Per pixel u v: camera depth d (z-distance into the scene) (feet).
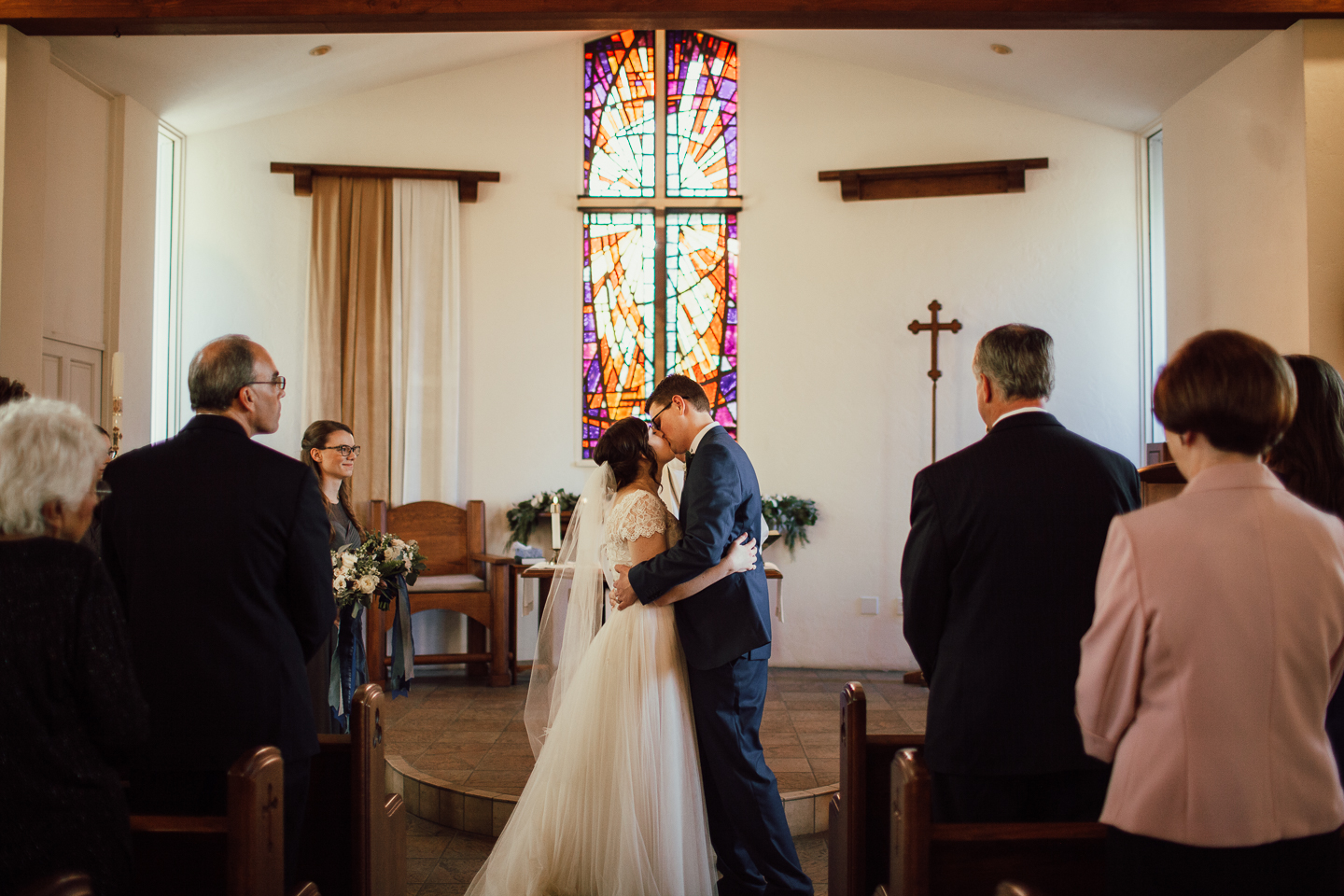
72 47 15.52
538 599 20.15
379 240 20.31
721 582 8.57
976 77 19.69
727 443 8.81
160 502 6.18
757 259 21.03
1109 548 4.29
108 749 4.73
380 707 7.02
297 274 20.44
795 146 21.08
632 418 9.24
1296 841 3.93
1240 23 13.62
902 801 5.08
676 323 21.21
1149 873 4.01
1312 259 13.30
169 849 5.18
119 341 17.19
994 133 20.49
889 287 20.68
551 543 20.65
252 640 6.17
